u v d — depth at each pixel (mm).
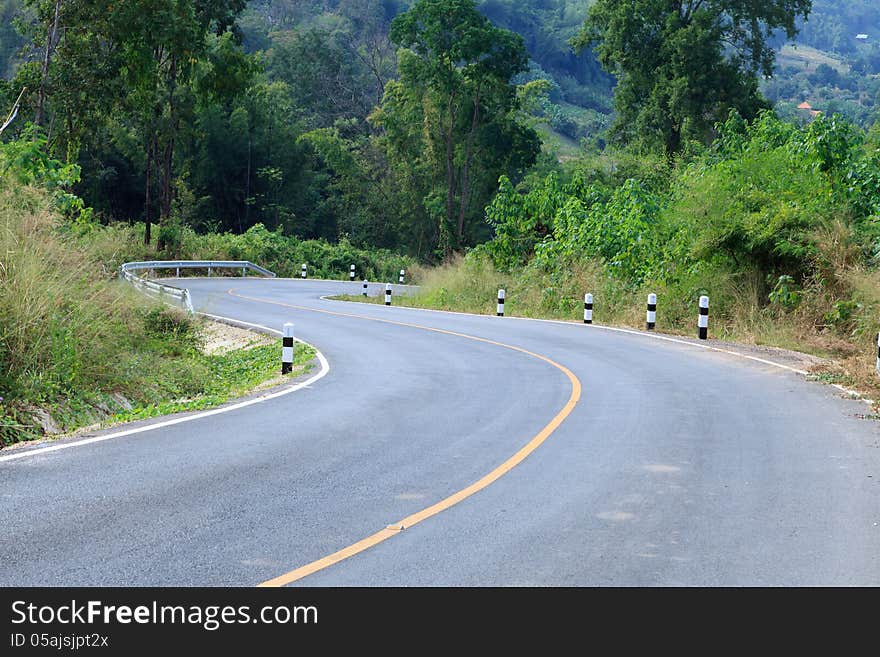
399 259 73312
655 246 28188
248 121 83438
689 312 25438
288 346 16562
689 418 11742
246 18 127562
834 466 9070
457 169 78000
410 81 72188
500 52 69562
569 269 32344
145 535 6633
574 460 9258
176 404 12797
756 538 6734
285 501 7602
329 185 91000
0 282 13953
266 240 61625
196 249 56156
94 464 8797
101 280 18156
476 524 7023
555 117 151500
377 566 6102
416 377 15680
